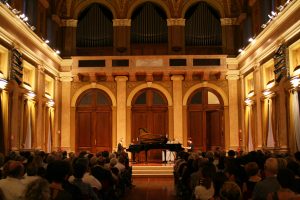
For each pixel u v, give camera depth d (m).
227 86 23.53
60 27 23.64
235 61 23.06
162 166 18.34
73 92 23.59
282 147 15.98
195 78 23.77
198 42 23.77
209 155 9.80
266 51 18.14
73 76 23.20
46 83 21.56
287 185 4.16
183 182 8.64
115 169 9.51
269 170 5.07
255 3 20.44
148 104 23.84
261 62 19.14
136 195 12.02
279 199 4.17
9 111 15.64
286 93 15.97
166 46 23.86
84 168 5.73
